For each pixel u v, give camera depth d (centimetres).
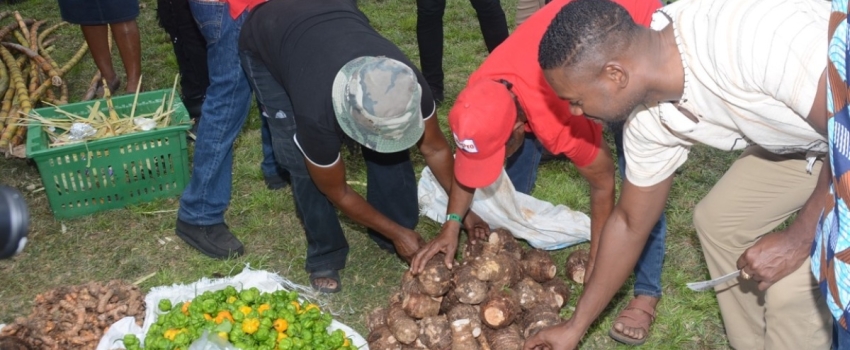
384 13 703
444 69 596
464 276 320
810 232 228
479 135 253
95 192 423
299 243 410
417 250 348
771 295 269
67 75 582
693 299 364
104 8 503
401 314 322
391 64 265
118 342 313
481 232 379
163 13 482
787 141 220
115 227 420
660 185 246
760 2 198
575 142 276
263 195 445
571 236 393
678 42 208
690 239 409
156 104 467
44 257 396
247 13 339
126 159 421
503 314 311
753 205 280
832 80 174
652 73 205
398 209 369
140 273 388
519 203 400
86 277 384
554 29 202
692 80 209
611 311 355
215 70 359
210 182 386
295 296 327
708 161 478
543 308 327
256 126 517
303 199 345
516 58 267
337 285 372
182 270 389
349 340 313
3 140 470
